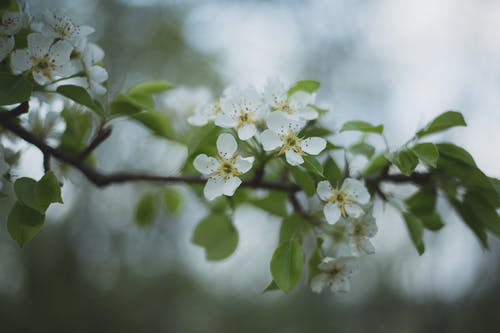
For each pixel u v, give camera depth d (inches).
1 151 14.8
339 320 82.7
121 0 54.1
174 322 77.0
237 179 14.5
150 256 70.4
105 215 61.7
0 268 58.4
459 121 14.7
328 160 15.2
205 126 15.2
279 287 14.1
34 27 14.9
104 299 67.0
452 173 15.3
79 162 15.7
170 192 20.3
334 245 15.3
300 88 15.6
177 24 54.5
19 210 13.7
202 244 17.5
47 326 58.7
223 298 92.4
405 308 71.3
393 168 15.9
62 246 61.4
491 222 15.7
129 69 53.7
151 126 16.7
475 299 58.9
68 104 16.4
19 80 14.0
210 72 53.4
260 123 15.1
